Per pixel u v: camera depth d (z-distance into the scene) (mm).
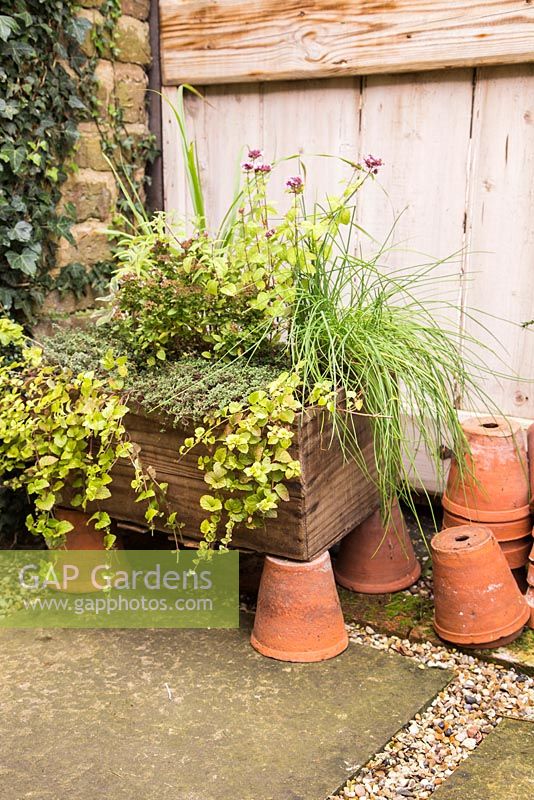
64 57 2908
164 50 3293
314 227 2277
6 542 2947
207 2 3131
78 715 2074
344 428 2254
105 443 2354
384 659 2311
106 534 2619
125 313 2600
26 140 2818
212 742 1969
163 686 2193
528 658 2258
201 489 2320
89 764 1897
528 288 2826
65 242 3055
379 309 2414
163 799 1786
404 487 2826
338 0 2863
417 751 1973
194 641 2414
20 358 2875
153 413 2285
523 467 2502
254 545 2332
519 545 2531
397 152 2949
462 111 2803
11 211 2764
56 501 2553
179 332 2424
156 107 3371
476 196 2850
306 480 2180
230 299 2367
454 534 2361
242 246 2426
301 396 2262
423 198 2941
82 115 3051
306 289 2396
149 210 3459
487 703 2135
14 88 2730
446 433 2656
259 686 2186
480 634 2268
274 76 3059
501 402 2961
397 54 2809
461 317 2963
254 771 1871
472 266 2906
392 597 2600
